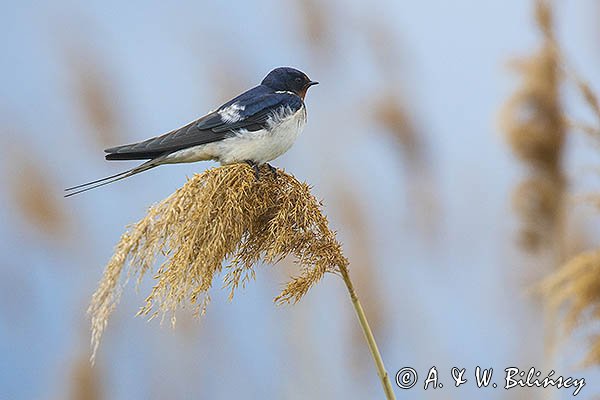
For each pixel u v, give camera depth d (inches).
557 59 495.2
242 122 379.9
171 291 248.2
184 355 552.1
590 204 411.2
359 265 574.6
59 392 538.6
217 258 253.4
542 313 520.7
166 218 250.2
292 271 577.3
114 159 365.7
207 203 255.4
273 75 434.3
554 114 495.2
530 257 516.7
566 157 499.2
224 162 379.9
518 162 504.4
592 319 313.4
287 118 389.1
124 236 245.0
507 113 500.7
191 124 377.4
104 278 234.7
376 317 563.2
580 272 316.2
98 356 549.0
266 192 266.7
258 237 266.2
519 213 510.9
